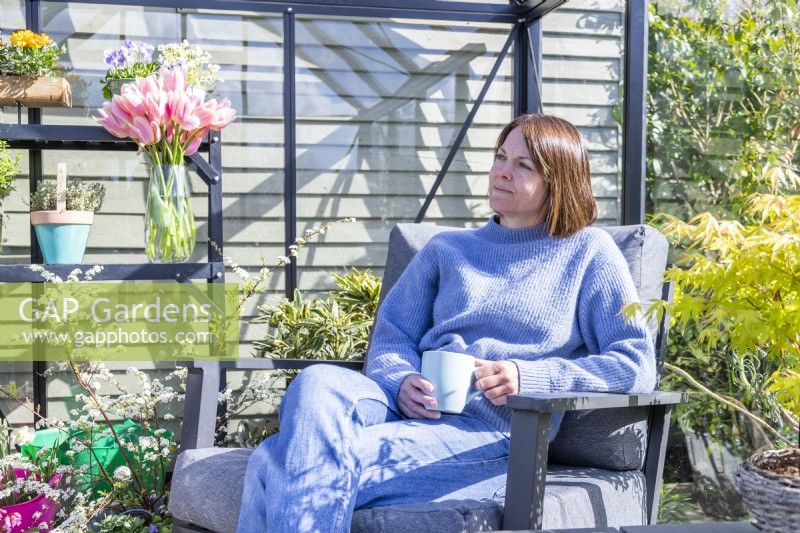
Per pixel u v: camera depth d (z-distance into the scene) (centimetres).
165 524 256
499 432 178
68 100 309
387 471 162
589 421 191
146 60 309
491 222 204
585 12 336
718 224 171
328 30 357
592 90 334
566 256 191
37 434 301
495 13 357
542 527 154
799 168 250
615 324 182
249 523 153
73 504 272
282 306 329
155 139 281
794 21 254
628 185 263
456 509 151
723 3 271
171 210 291
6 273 288
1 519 232
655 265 205
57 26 336
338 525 147
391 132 365
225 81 351
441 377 171
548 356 186
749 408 247
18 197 337
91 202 306
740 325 154
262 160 356
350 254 364
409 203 368
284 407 164
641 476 189
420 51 364
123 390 295
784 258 149
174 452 295
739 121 264
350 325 318
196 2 335
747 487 115
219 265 300
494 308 189
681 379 266
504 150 195
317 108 359
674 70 281
